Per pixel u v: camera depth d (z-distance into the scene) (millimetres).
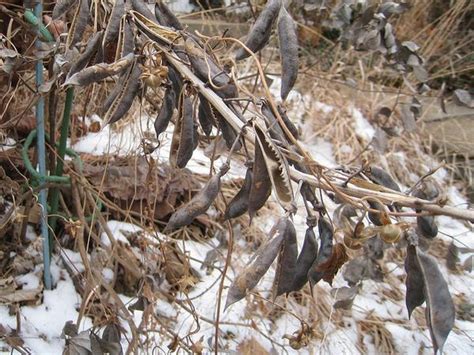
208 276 593
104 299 519
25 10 458
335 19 719
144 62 362
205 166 691
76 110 634
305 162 322
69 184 503
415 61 690
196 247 616
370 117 927
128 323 500
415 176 871
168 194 605
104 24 399
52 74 488
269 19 354
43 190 505
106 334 453
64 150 512
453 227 816
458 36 1119
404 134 914
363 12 685
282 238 299
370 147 855
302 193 334
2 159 569
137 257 562
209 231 642
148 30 363
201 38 434
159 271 547
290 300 595
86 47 383
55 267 541
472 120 988
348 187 322
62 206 570
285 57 335
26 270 532
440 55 1087
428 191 421
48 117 563
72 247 561
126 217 581
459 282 713
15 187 526
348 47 961
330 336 574
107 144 639
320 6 690
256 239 643
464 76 1084
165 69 341
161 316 539
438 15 1162
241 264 604
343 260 332
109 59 407
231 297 298
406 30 1083
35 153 546
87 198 546
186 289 537
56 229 568
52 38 458
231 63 367
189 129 359
